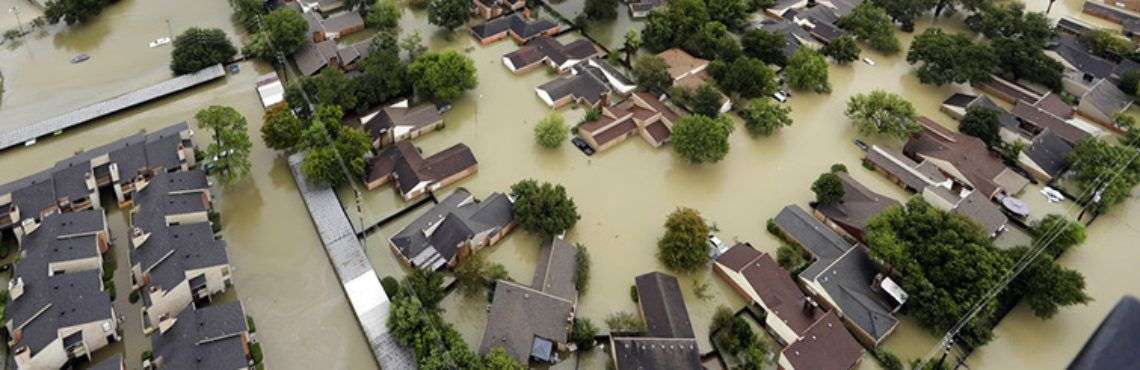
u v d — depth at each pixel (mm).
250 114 121438
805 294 92500
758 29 137375
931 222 91688
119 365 77688
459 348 80375
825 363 80688
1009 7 145500
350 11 146375
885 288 89312
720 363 85312
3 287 90875
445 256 93562
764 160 115812
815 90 132000
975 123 116750
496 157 114125
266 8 145875
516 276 95312
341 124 110750
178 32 143625
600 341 87375
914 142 115812
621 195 108000
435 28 147375
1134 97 127875
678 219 95000
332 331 88188
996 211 100750
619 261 97500
